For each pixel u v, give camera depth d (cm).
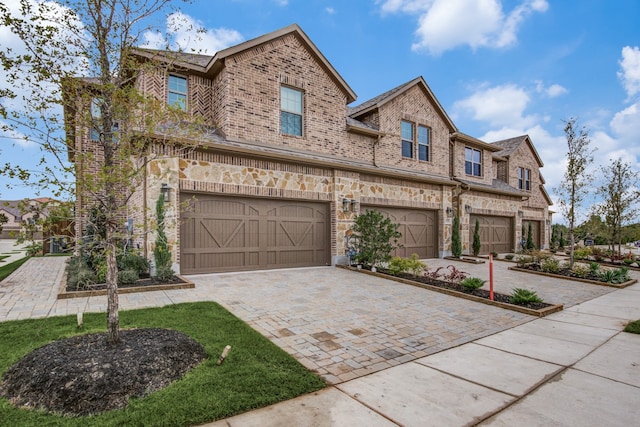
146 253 891
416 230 1523
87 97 388
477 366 421
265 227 1081
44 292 736
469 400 336
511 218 2095
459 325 592
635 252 2370
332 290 830
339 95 1311
